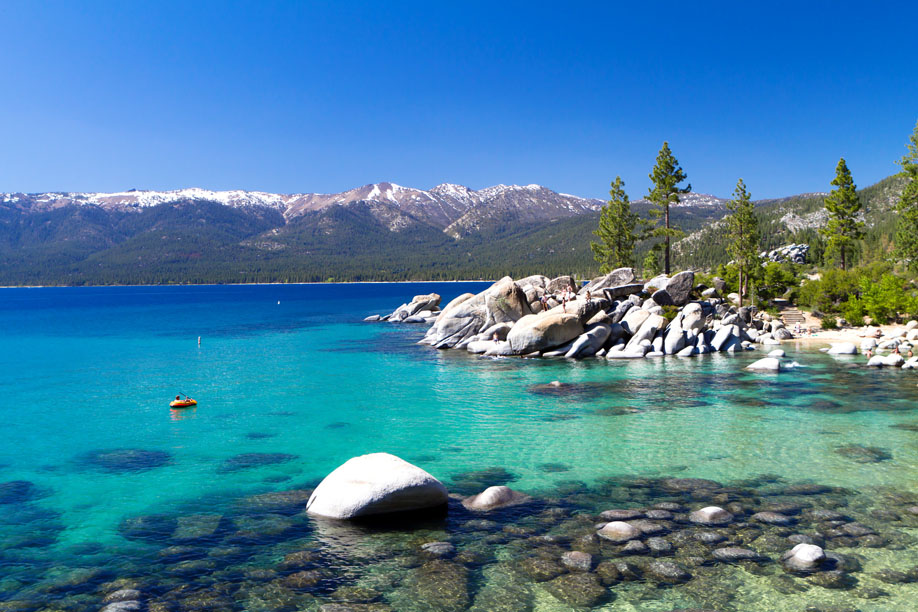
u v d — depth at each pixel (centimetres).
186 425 2731
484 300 5738
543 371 4169
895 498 1653
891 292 6259
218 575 1246
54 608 1112
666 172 8388
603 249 10044
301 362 4859
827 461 2027
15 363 4991
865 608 1079
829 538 1381
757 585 1169
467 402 3164
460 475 1944
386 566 1278
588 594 1146
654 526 1469
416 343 6166
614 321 5403
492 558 1309
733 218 8375
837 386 3416
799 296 7850
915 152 7925
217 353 5566
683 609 1086
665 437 2388
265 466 2089
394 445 2339
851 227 8938
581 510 1598
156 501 1725
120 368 4650
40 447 2364
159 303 18288
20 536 1473
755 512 1558
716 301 6675
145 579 1230
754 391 3322
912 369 3947
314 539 1426
